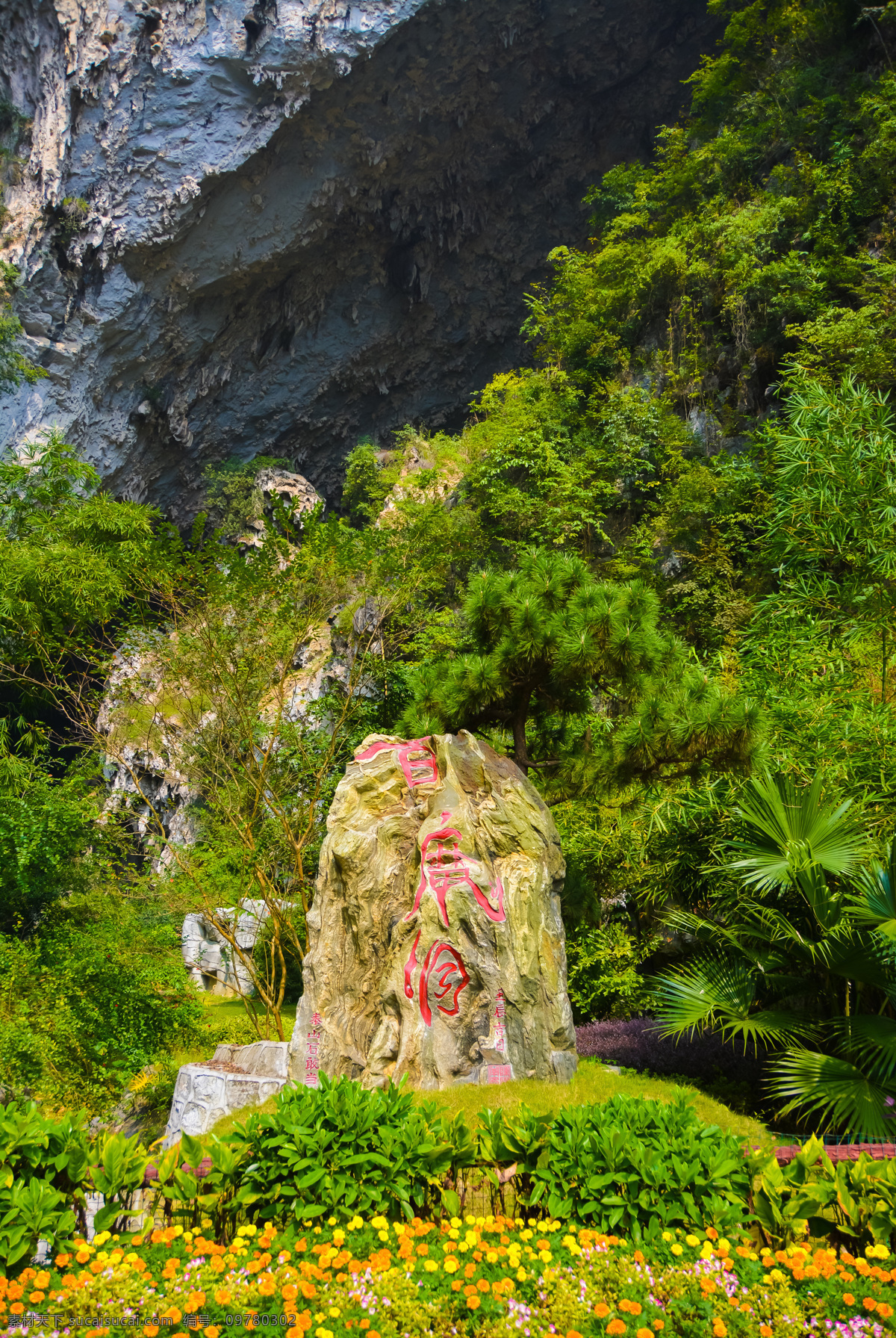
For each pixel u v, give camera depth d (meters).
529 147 35.00
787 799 6.78
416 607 12.68
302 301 36.69
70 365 31.73
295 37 29.08
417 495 20.92
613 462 18.22
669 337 20.78
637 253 21.67
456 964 6.73
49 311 31.19
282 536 12.16
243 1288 3.36
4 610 10.95
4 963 9.08
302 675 14.36
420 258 36.72
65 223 30.56
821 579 10.52
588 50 32.31
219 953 13.96
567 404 20.50
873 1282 3.41
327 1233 3.69
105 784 13.46
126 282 31.86
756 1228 3.80
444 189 35.41
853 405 10.22
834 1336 3.13
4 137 30.41
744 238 19.19
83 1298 3.29
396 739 8.13
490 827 7.27
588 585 8.66
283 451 40.56
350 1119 4.05
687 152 24.61
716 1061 7.37
